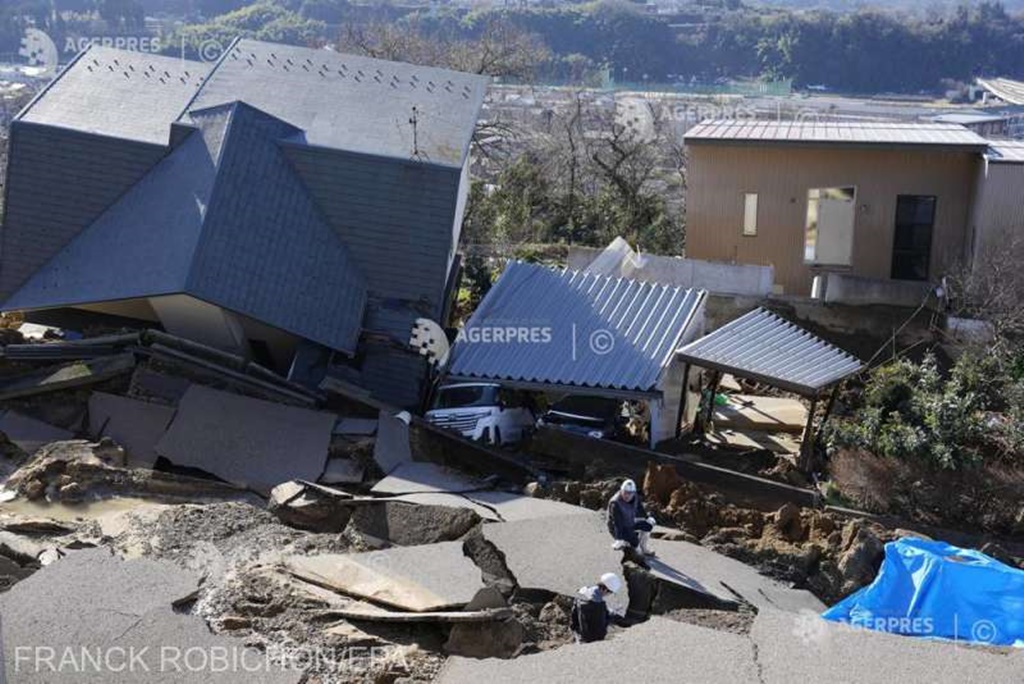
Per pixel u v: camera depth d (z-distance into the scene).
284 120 23.58
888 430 19.61
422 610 12.51
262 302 20.78
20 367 19.78
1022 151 27.81
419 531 15.16
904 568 14.59
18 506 16.14
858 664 11.24
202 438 17.77
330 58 26.48
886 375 21.91
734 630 12.50
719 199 30.09
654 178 48.00
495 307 23.30
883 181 29.11
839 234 29.62
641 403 22.52
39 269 22.47
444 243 22.55
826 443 20.03
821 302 26.70
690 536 15.85
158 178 22.25
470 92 25.91
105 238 21.94
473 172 43.62
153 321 22.55
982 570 14.25
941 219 29.00
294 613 12.55
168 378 19.02
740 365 19.62
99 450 17.28
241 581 13.15
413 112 24.22
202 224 20.77
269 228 21.66
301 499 15.98
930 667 11.20
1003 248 26.45
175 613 12.19
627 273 27.67
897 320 26.20
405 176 22.45
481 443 19.44
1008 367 22.73
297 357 21.00
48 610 12.12
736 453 19.98
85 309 22.19
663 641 11.65
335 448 17.98
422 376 21.67
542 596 13.38
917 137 29.28
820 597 15.16
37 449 17.67
